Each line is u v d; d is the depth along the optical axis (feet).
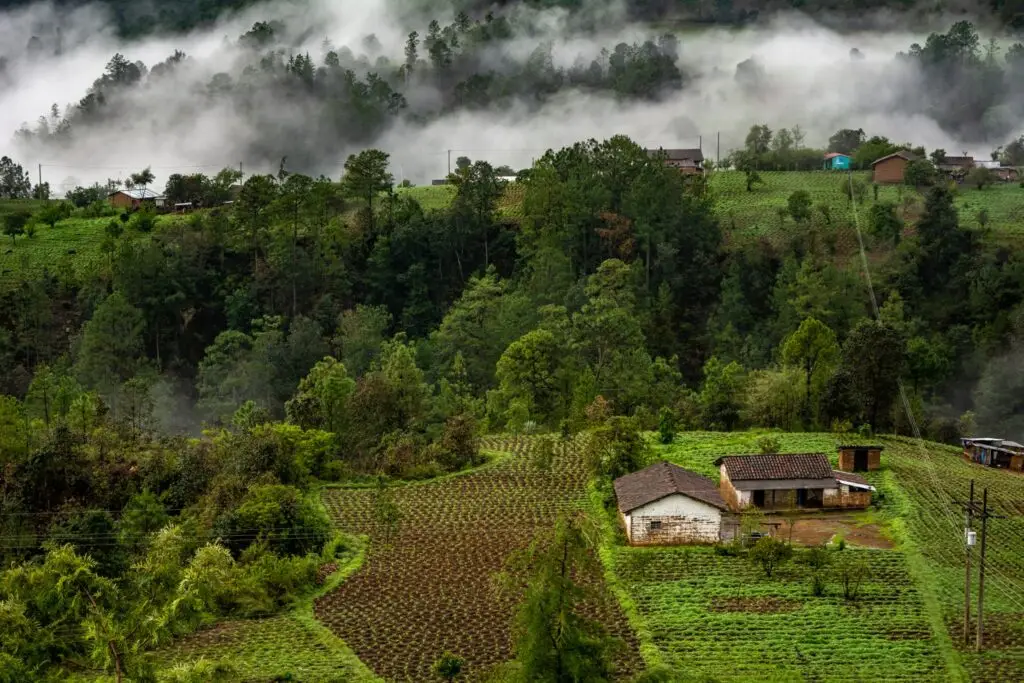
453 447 279.28
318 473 268.82
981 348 397.39
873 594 187.32
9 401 270.46
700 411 331.57
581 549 119.03
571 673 114.52
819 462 236.43
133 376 384.88
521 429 315.58
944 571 197.77
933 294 449.48
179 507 246.47
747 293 459.32
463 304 406.82
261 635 177.06
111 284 446.60
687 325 444.55
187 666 139.03
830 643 167.94
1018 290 424.46
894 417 310.45
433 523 233.96
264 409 331.36
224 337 400.47
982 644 168.86
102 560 201.16
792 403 313.32
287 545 214.07
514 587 125.49
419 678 159.33
